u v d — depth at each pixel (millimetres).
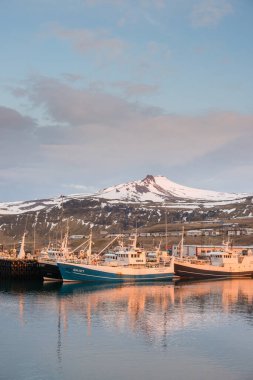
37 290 118125
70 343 66062
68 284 131250
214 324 78188
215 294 112062
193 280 146125
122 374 54312
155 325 77188
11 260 156875
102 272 135250
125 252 146875
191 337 69688
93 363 57969
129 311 88875
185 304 97125
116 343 66250
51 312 87375
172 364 57750
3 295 108750
